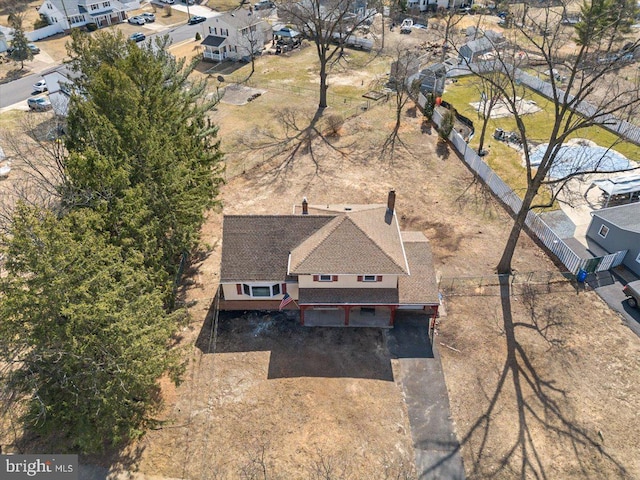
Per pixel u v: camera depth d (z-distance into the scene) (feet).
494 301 95.76
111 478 67.82
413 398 78.38
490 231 115.44
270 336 89.97
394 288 88.69
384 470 68.59
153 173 85.35
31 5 307.37
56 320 59.31
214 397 78.84
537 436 72.43
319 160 146.92
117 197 78.02
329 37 171.94
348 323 91.71
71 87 114.42
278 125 168.25
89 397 61.93
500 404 77.10
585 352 84.74
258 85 201.26
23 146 146.82
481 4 306.96
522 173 137.28
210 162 111.24
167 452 71.31
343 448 71.26
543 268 103.45
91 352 62.49
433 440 72.28
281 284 91.35
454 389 79.66
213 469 68.95
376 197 128.06
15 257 58.49
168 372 81.35
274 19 287.28
